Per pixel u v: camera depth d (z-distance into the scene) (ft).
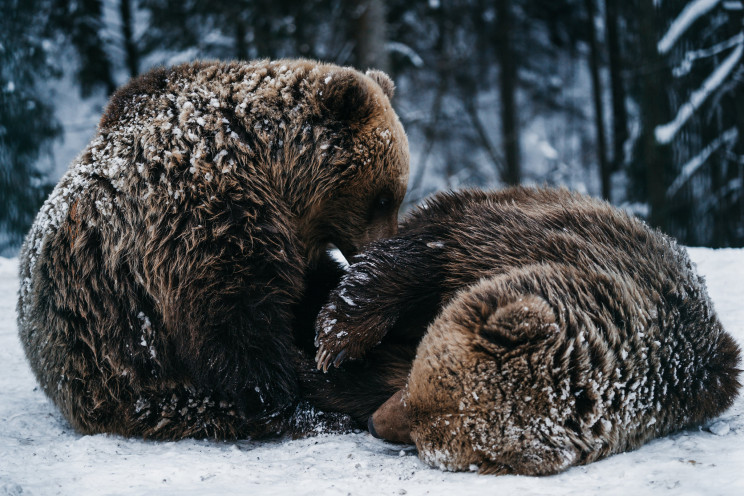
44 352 13.08
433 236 13.05
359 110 14.58
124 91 13.88
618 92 71.77
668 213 44.78
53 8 57.93
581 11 85.10
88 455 11.65
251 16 58.39
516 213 12.96
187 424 12.99
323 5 60.85
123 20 61.62
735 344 11.74
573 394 9.75
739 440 10.61
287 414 13.14
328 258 16.74
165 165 12.70
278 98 14.19
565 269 11.00
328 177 14.71
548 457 9.75
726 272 21.33
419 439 10.24
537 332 9.52
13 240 46.78
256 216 12.94
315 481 9.96
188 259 12.39
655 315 10.62
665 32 43.93
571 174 80.89
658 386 10.43
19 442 12.66
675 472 9.46
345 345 12.42
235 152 13.24
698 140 44.75
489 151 75.46
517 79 87.04
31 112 48.44
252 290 12.55
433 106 73.92
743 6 42.98
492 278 11.25
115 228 12.69
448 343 9.86
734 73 43.98
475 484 9.56
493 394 9.60
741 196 44.98
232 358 12.45
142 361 12.73
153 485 10.08
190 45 60.75
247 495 9.36
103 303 12.72
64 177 13.85
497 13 78.18
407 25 71.92
